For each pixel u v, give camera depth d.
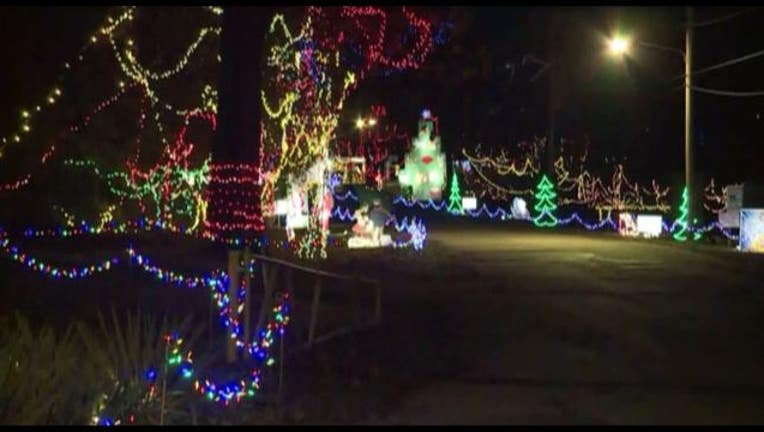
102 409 7.46
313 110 23.83
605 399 9.51
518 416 8.80
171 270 17.38
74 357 8.02
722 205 35.03
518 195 51.75
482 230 37.88
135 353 8.23
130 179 23.36
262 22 19.70
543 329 13.55
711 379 10.47
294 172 24.19
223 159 19.67
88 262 18.44
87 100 20.72
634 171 46.72
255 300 13.53
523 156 53.44
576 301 16.56
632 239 32.34
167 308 12.74
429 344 12.16
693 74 31.02
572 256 25.48
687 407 9.23
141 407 7.89
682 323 14.25
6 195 21.06
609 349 12.12
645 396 9.66
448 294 17.20
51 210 21.80
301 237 24.00
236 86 19.62
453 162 60.88
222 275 14.84
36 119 19.14
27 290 14.62
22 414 6.88
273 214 26.64
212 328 11.58
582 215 45.66
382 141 58.94
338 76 24.92
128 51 21.31
